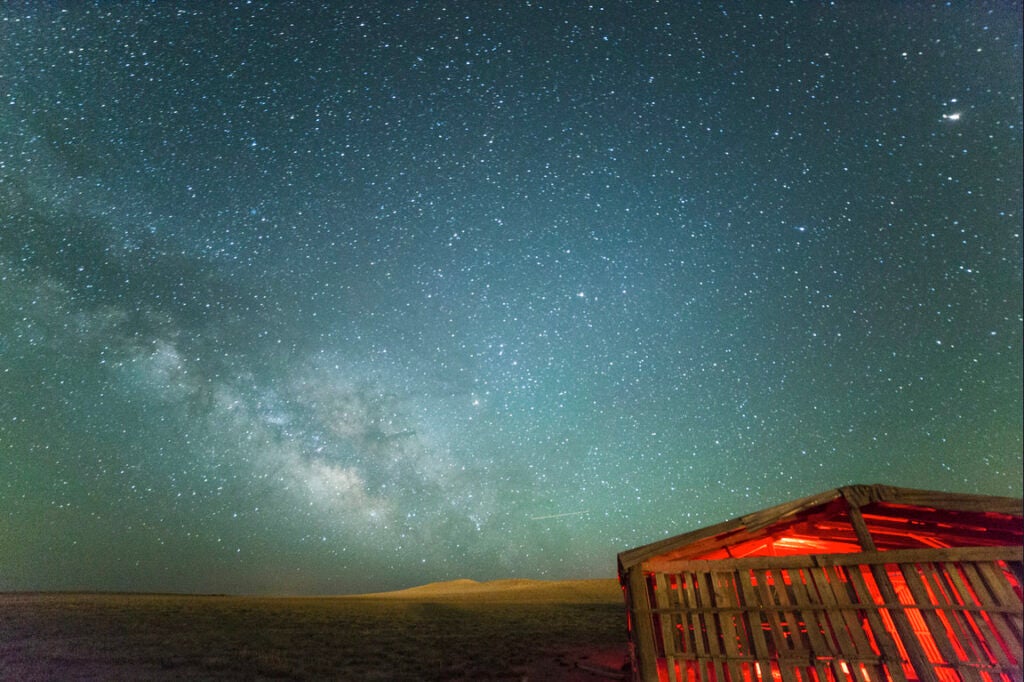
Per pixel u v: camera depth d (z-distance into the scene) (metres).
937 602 9.16
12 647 23.08
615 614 48.94
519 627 37.19
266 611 48.22
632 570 10.93
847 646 9.23
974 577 9.16
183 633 29.77
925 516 10.91
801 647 9.41
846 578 9.77
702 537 11.05
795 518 11.37
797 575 10.00
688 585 10.52
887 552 9.81
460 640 29.58
